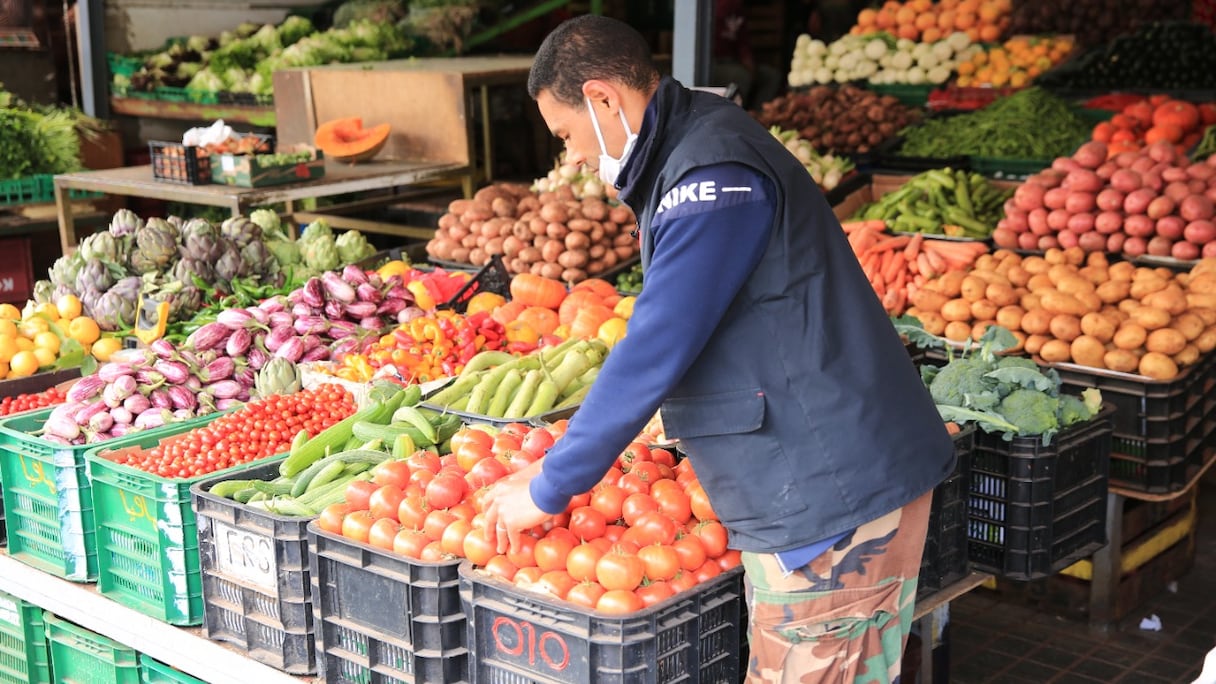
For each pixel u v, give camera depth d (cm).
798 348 197
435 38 955
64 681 316
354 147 654
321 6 1059
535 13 991
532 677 212
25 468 306
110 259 409
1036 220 513
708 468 208
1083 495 327
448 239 540
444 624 224
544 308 407
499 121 889
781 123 741
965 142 664
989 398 312
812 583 205
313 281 378
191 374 341
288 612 247
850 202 645
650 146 197
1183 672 386
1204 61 752
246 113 824
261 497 258
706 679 220
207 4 995
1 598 322
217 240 421
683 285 189
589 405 197
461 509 231
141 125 931
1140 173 498
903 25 851
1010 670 390
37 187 700
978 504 318
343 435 286
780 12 1105
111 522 285
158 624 272
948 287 434
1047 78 780
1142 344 379
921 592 275
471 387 325
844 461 198
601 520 225
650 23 1034
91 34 810
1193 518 460
